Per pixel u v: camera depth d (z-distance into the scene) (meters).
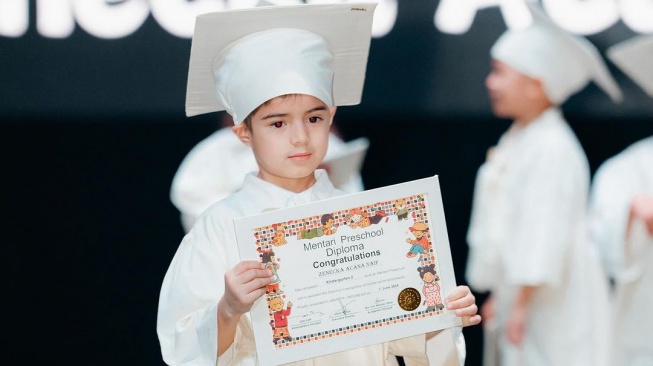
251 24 3.17
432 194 3.02
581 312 6.37
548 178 6.41
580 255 6.41
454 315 3.02
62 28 7.18
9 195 7.34
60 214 7.38
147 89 7.32
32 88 7.25
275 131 3.08
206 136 7.43
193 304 3.09
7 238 7.33
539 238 6.35
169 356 3.09
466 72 7.60
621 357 5.89
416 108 7.64
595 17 7.50
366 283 2.99
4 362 7.26
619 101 7.68
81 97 7.30
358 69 3.42
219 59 3.25
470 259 6.74
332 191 3.28
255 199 3.17
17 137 7.31
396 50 7.57
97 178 7.40
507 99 6.62
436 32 7.57
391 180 7.66
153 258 7.43
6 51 7.18
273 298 2.96
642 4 7.47
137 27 7.22
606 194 6.37
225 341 3.00
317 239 2.98
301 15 3.18
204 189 6.47
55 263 7.36
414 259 3.01
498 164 6.68
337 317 2.98
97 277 7.39
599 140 7.73
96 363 7.34
